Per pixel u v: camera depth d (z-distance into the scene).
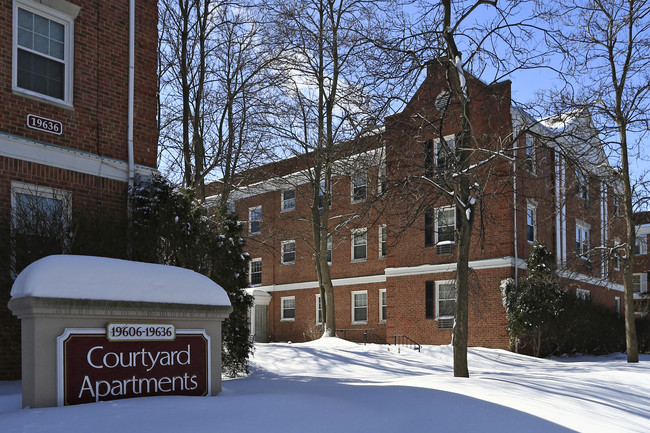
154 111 14.34
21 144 11.72
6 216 11.28
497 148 13.44
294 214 35.50
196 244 13.34
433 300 27.20
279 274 36.75
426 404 7.59
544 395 9.14
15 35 11.95
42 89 12.41
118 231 12.28
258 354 20.06
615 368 17.38
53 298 6.43
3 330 11.09
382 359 20.44
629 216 20.12
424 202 13.73
